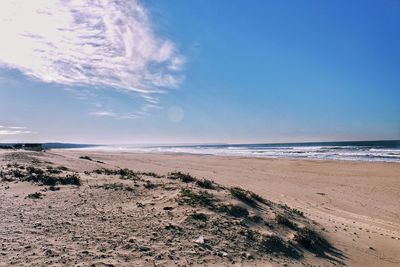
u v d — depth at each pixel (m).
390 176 28.92
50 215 8.02
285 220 9.38
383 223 13.53
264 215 9.62
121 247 6.19
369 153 61.38
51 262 5.30
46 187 11.45
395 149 76.38
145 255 5.96
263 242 7.57
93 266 5.27
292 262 6.99
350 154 59.12
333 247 8.77
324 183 25.00
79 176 13.84
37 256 5.50
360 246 9.18
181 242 6.79
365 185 24.23
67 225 7.28
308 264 7.12
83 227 7.20
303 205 16.30
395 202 18.27
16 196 10.07
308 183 24.84
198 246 6.70
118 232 6.99
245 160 47.03
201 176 26.77
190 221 7.95
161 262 5.75
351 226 11.71
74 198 9.93
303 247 8.09
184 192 10.02
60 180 12.55
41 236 6.49
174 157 54.03
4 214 7.92
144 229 7.25
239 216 9.00
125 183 12.16
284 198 18.12
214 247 6.82
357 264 7.80
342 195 20.19
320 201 18.02
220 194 10.52
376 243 9.68
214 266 5.95
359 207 16.91
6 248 5.75
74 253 5.73
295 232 8.86
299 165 38.94
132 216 8.16
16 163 17.55
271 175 29.36
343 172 31.81
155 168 31.17
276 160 46.75
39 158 21.20
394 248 9.38
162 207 8.96
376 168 34.59
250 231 8.00
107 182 12.58
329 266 7.28
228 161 45.09
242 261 6.43
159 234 7.04
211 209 8.99
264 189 21.27
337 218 13.39
